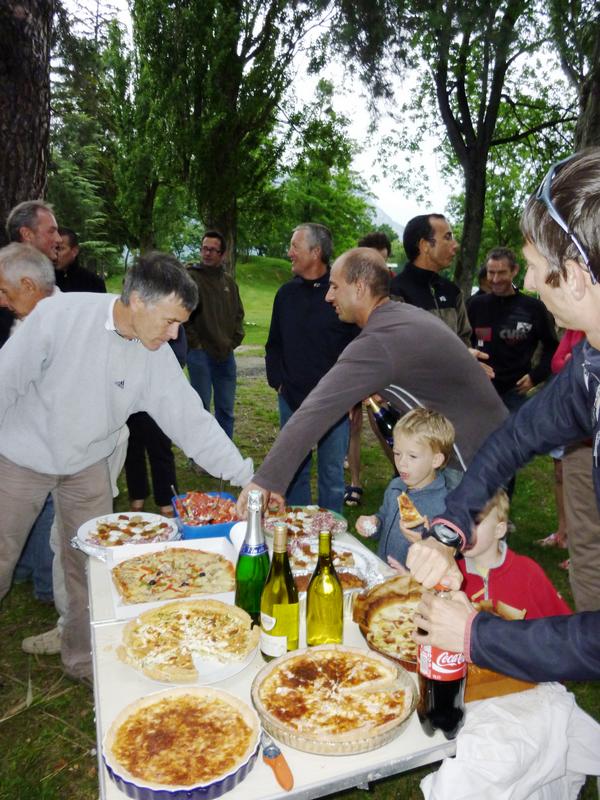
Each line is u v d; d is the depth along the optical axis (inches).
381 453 245.9
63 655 105.0
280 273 1517.0
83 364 86.0
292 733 44.1
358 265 92.9
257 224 611.2
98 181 868.6
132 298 80.1
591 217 34.7
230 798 41.0
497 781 47.8
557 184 36.7
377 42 389.4
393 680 50.9
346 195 1481.3
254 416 305.1
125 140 724.7
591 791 82.9
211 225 520.7
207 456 93.0
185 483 202.5
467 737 48.5
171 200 764.6
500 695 53.2
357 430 187.0
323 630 60.8
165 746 44.1
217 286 201.5
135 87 650.2
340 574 70.6
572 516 98.5
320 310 146.2
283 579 57.4
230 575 70.4
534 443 52.1
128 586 67.2
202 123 490.3
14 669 110.1
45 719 97.9
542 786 54.9
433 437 84.4
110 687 52.5
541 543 163.9
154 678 51.9
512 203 912.3
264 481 80.6
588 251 35.1
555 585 142.9
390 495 92.1
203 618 59.8
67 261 154.6
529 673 40.3
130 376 88.9
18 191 171.3
